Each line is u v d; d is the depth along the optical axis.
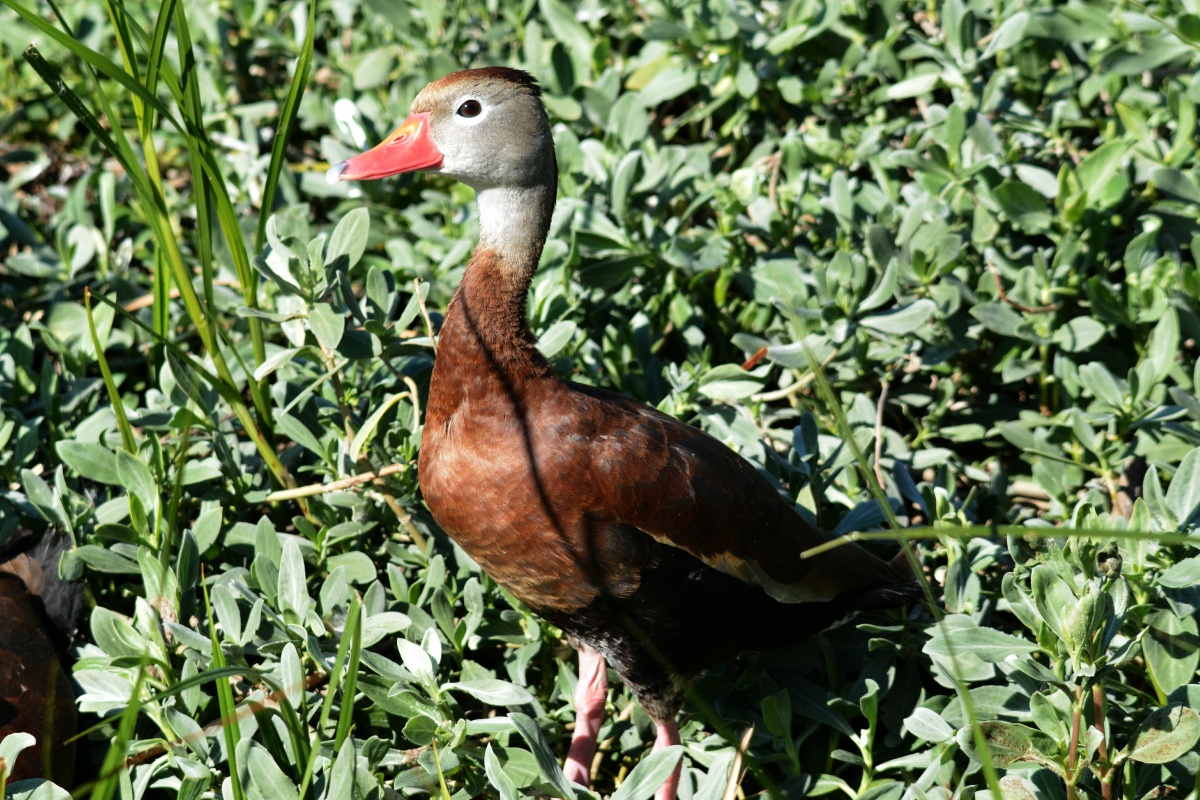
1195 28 8.16
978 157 8.52
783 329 7.96
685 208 9.10
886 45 9.12
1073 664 4.99
